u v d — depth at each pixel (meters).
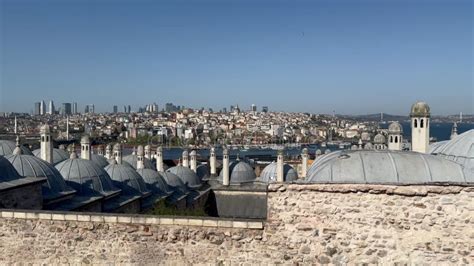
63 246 16.86
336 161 19.03
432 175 17.98
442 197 14.27
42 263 17.03
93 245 16.62
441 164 18.48
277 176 53.78
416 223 14.41
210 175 65.44
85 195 30.28
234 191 52.84
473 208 14.08
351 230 14.80
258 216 50.28
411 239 14.45
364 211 14.72
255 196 52.31
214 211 52.16
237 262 15.59
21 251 17.17
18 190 22.16
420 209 14.39
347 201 14.84
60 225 16.89
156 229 16.17
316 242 15.01
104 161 46.25
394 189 14.53
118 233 16.44
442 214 14.26
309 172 22.00
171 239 16.06
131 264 16.36
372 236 14.66
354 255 14.77
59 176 28.91
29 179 23.91
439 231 14.27
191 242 15.92
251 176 59.97
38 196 23.98
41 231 17.03
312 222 15.04
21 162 26.91
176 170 52.44
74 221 16.77
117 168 36.94
